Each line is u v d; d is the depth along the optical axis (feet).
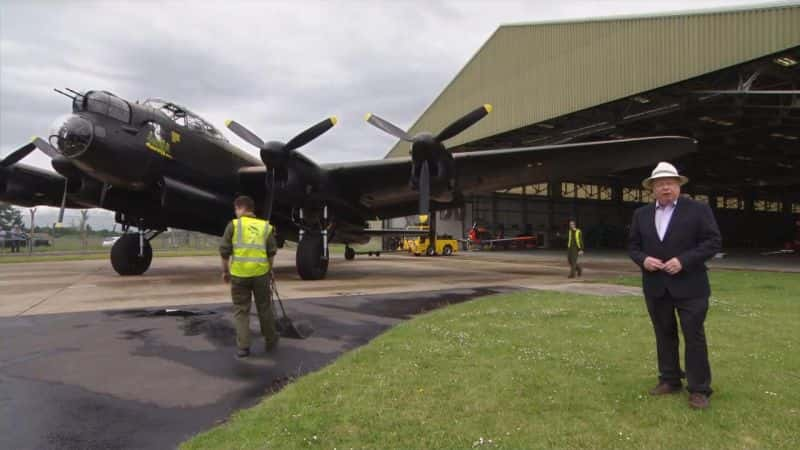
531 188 143.23
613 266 67.72
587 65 73.87
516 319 22.44
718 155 109.29
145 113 36.40
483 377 13.60
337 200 46.73
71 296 31.17
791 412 11.04
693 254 11.24
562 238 146.61
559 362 15.11
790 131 85.40
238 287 16.69
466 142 100.94
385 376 13.71
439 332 19.47
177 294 32.24
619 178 146.92
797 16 49.73
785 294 32.12
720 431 10.09
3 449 9.73
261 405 11.82
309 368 15.24
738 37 54.80
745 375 13.71
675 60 61.36
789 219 195.83
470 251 129.39
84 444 9.99
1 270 54.13
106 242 155.12
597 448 9.35
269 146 38.78
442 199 41.04
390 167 42.70
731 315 23.39
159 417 11.39
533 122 83.76
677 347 12.35
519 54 87.15
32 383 13.75
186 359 16.21
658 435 9.89
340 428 10.23
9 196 48.88
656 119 78.54
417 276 49.55
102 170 34.88
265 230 17.16
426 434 9.95
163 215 44.27
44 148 46.09
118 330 20.47
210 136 42.68
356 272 55.52
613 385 12.97
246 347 16.52
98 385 13.61
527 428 10.22
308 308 26.48
